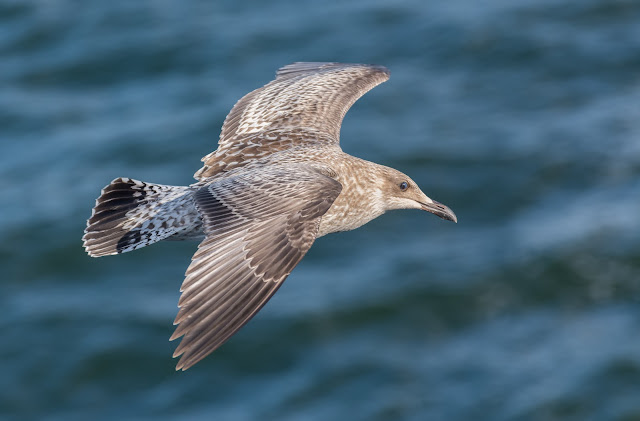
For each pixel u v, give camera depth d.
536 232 18.80
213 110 22.28
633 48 24.12
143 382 16.20
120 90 23.69
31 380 16.25
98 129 22.09
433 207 9.49
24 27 26.11
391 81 23.53
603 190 19.73
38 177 20.70
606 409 14.84
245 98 9.87
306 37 25.09
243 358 16.48
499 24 25.14
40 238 18.91
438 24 25.30
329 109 9.68
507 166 20.53
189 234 7.97
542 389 15.30
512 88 23.17
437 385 15.68
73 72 24.45
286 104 9.66
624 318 16.73
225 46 24.86
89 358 16.48
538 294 17.48
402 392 15.62
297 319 17.05
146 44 25.11
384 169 9.36
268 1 27.00
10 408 15.88
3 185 20.48
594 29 24.97
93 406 15.86
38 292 17.95
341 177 8.70
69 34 25.75
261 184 7.11
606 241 18.19
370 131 21.81
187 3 27.03
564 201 19.66
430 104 22.70
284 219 6.87
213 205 6.90
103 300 17.70
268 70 23.91
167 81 23.86
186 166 20.66
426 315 17.17
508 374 15.78
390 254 18.55
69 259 18.58
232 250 6.65
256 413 15.50
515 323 16.97
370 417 15.19
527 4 25.98
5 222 19.27
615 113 22.02
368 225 19.33
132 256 18.73
